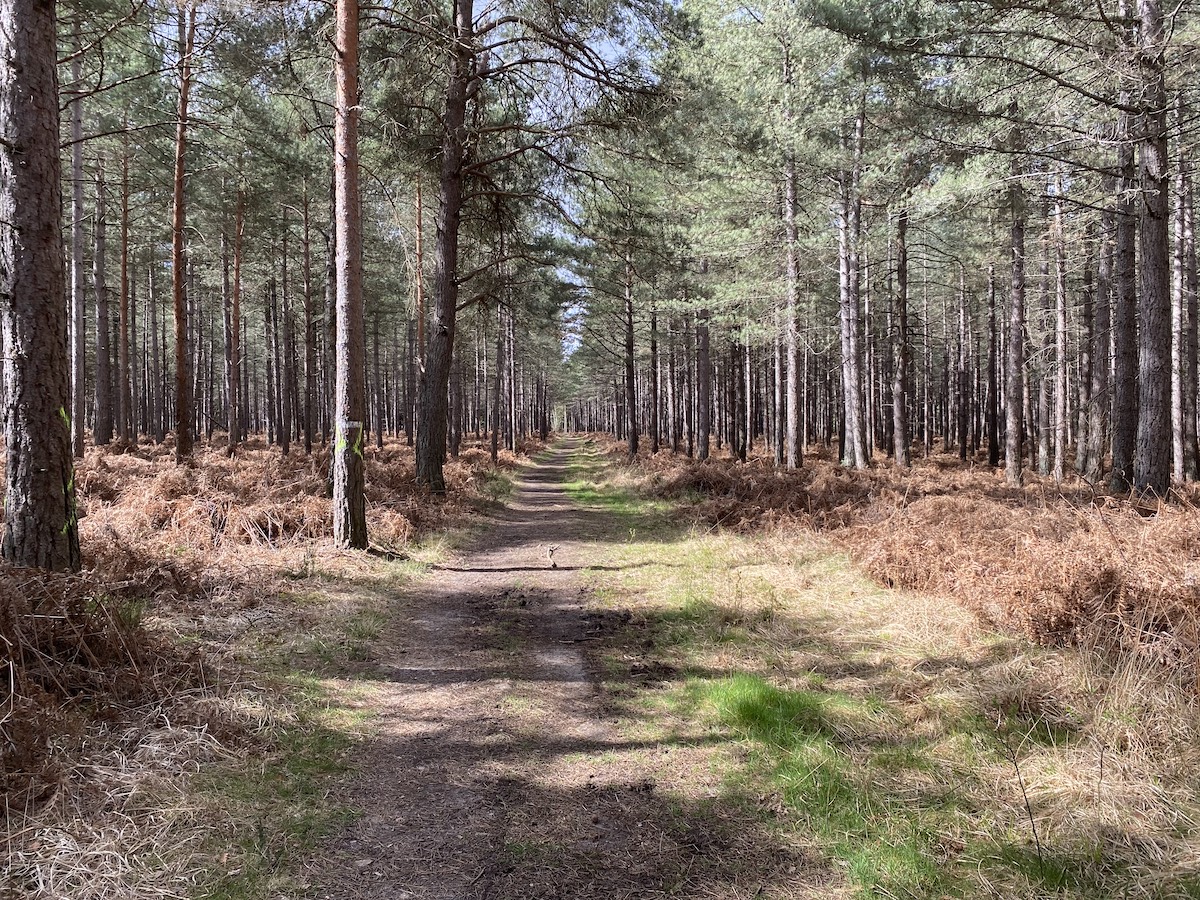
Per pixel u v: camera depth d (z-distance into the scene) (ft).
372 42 36.68
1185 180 43.47
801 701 13.24
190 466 42.65
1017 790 9.98
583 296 82.33
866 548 25.22
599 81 35.55
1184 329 47.88
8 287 14.08
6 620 11.37
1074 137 29.94
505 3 36.35
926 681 13.88
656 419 92.43
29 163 14.12
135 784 9.69
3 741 9.47
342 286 27.68
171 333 136.05
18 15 13.91
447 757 11.89
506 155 40.16
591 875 8.64
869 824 9.37
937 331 114.01
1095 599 14.84
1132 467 30.09
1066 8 26.66
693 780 11.02
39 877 7.71
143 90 47.55
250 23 34.99
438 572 27.04
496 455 81.25
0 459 35.22
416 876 8.59
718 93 38.06
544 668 16.38
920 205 34.32
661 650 17.57
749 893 8.22
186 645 15.11
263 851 8.86
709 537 32.81
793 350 54.65
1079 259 56.18
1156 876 7.85
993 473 64.39
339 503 27.86
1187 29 27.09
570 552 31.40
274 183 62.08
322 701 13.89
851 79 43.86
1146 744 10.49
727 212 51.93
